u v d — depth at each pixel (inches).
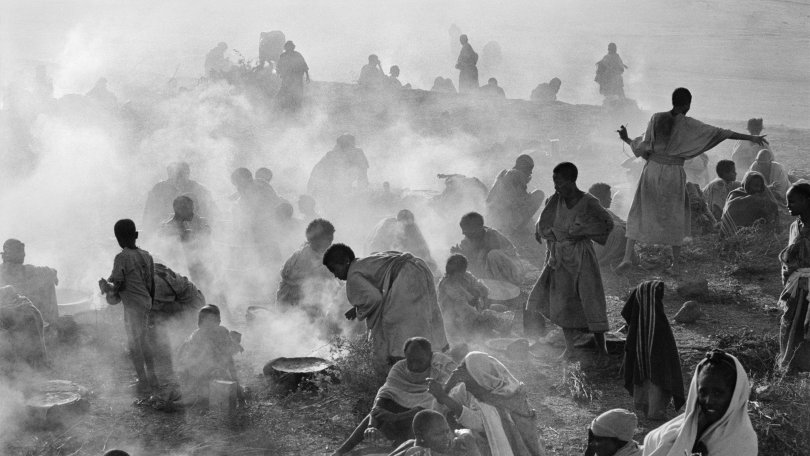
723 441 211.0
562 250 361.4
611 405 336.2
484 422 250.2
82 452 304.2
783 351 354.3
